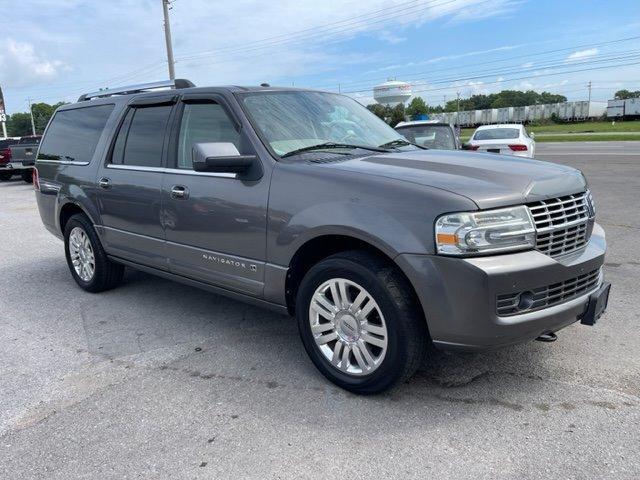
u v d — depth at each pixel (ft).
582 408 10.09
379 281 9.97
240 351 13.23
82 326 15.29
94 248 17.40
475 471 8.46
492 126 51.42
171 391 11.35
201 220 13.07
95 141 17.10
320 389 11.21
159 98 15.06
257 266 12.04
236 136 12.63
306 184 11.05
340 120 14.30
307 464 8.79
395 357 10.08
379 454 8.98
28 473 8.84
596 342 12.84
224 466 8.83
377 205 10.02
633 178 42.73
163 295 17.80
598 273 11.22
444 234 9.30
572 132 154.10
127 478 8.63
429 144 37.42
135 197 15.01
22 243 27.40
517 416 9.93
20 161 63.72
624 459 8.59
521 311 9.58
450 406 10.35
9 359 13.26
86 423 10.25
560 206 10.39
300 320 11.57
